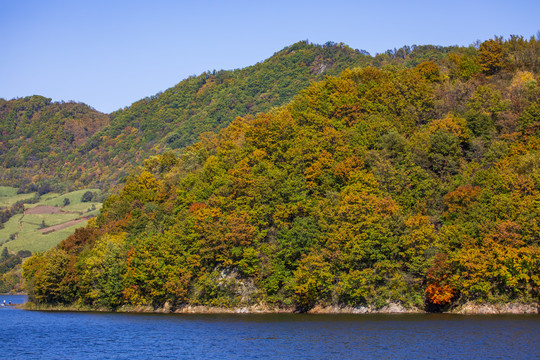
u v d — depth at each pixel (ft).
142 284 384.06
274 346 224.33
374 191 368.89
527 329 243.60
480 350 201.98
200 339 246.47
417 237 323.37
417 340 224.94
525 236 299.79
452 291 318.86
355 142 431.84
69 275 447.42
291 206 372.58
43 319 354.33
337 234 331.36
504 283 309.22
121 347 232.73
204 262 372.99
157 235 389.80
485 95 453.17
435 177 396.16
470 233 319.88
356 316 315.17
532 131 392.27
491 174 350.84
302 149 432.25
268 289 353.51
